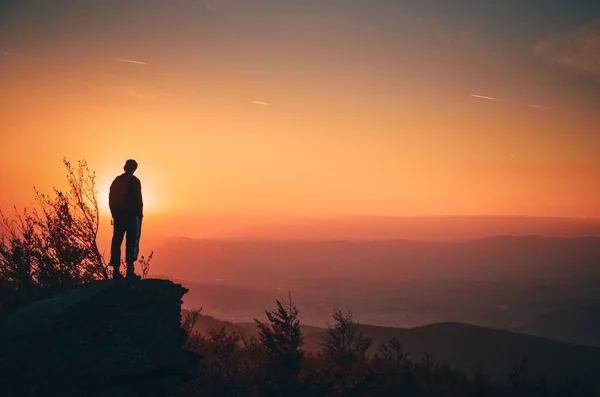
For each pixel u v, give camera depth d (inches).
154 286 491.8
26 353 390.9
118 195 516.7
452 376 1268.5
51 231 667.4
